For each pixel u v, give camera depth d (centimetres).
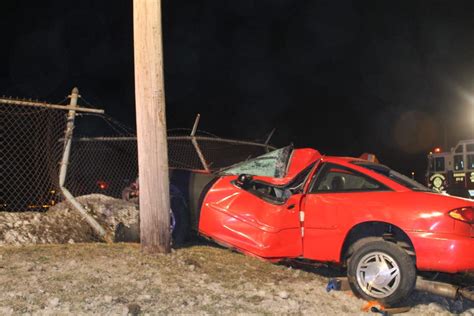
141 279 517
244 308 462
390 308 498
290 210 589
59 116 781
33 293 447
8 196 816
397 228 530
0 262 544
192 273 557
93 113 815
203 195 686
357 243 545
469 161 1686
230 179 675
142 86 622
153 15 623
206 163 1068
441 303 534
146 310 435
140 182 628
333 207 554
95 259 578
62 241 731
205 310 448
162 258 599
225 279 550
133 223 819
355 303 512
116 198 984
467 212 486
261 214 622
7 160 793
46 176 804
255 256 618
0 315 394
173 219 696
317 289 551
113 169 980
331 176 586
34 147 787
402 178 586
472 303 546
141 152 626
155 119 622
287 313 461
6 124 763
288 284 561
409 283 493
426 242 491
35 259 564
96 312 418
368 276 512
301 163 648
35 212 768
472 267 480
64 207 805
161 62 630
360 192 553
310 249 568
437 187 1784
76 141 786
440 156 1792
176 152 1120
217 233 654
